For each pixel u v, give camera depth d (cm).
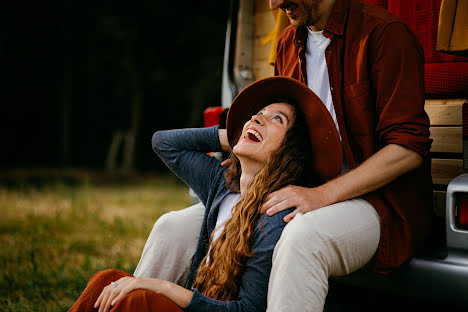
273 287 177
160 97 1995
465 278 193
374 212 206
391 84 212
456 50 236
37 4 1814
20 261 394
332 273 192
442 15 239
